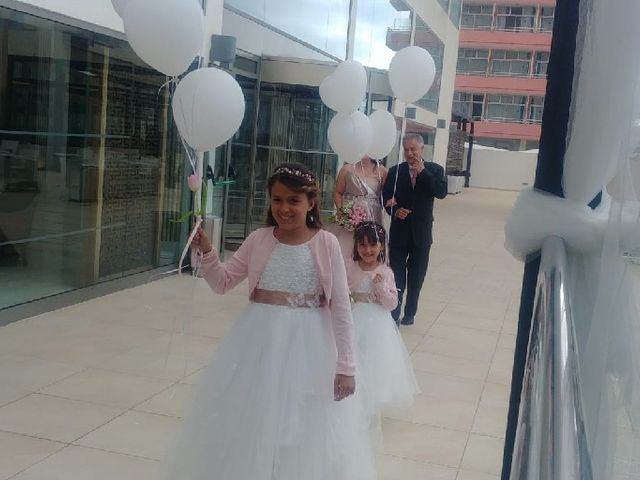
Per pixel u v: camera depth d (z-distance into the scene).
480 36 46.28
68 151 7.15
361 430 3.22
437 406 5.01
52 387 4.86
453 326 7.49
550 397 1.43
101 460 3.83
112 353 5.69
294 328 2.98
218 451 2.90
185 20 3.13
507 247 2.33
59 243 7.14
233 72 9.79
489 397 5.29
